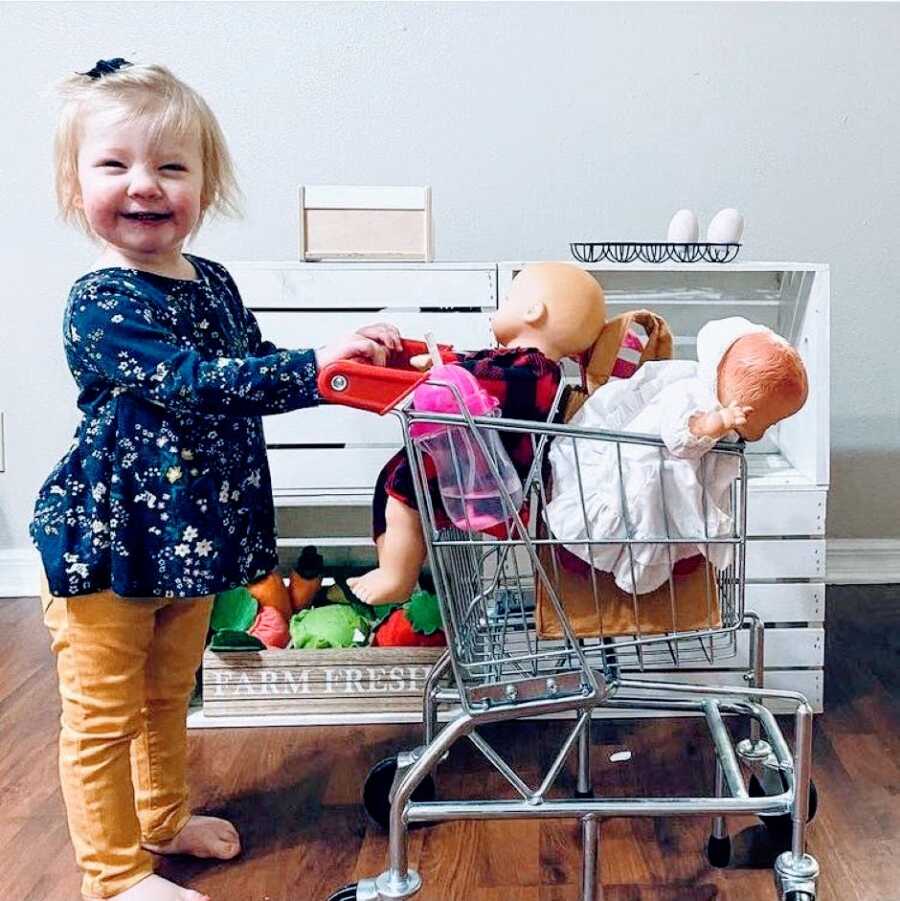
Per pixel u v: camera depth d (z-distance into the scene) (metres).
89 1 1.81
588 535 0.93
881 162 1.87
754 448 1.63
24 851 1.12
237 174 1.85
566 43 1.83
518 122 1.84
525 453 1.02
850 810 1.17
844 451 1.96
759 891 1.03
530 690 0.93
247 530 1.05
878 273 1.90
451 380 0.94
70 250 1.87
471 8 1.81
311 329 1.40
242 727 1.43
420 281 1.40
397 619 1.46
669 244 1.52
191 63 1.83
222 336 1.07
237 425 1.05
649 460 0.94
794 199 1.87
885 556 1.99
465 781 1.27
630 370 1.17
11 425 1.92
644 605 1.00
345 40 1.82
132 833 1.03
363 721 1.43
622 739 1.38
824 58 1.84
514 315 1.10
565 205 1.86
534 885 1.05
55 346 1.90
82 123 0.99
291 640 1.50
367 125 1.84
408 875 0.93
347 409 1.43
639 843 1.13
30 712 1.46
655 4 1.82
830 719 1.41
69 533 0.98
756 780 1.17
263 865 1.10
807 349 1.46
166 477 0.98
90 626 1.00
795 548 1.41
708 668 1.43
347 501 1.45
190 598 1.04
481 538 1.06
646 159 1.85
